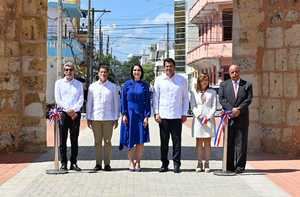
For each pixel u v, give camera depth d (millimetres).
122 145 12555
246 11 15875
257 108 15867
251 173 12320
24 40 15617
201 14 50719
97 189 10359
